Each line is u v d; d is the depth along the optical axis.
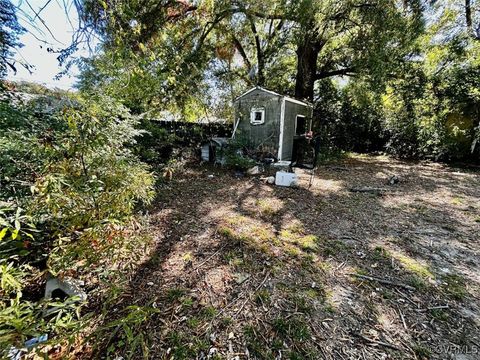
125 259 2.22
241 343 1.54
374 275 2.23
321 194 4.56
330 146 10.60
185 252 2.55
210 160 7.28
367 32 7.33
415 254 2.58
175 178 5.43
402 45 7.16
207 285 2.06
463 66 7.61
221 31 8.45
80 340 1.54
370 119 10.37
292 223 3.28
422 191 4.86
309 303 1.88
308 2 6.57
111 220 1.93
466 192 4.80
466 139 7.66
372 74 7.72
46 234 2.04
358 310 1.82
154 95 5.84
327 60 9.94
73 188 1.87
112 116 2.30
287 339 1.57
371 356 1.47
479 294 2.01
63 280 1.97
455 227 3.24
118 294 1.79
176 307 1.82
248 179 5.55
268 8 7.12
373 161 8.59
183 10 6.37
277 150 7.22
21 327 1.07
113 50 3.40
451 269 2.34
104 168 2.13
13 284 1.21
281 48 9.19
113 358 1.44
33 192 1.80
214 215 3.49
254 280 2.13
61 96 4.25
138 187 2.36
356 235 2.98
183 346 1.51
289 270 2.28
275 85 10.91
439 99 7.96
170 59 5.76
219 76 9.17
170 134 6.22
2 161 2.02
